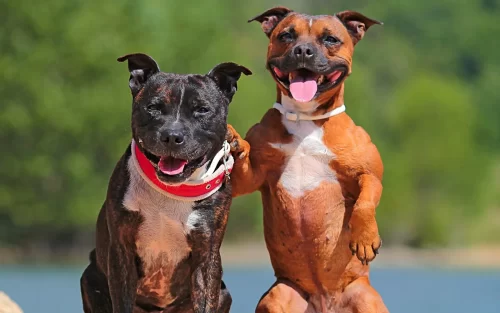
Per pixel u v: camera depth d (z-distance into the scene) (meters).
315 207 8.59
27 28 41.62
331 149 8.50
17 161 40.69
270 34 8.95
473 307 21.39
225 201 7.89
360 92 57.91
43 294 22.31
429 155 63.97
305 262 8.75
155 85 7.76
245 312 18.06
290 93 8.45
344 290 8.84
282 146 8.54
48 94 40.47
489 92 102.25
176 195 7.65
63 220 41.69
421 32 112.25
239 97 45.97
